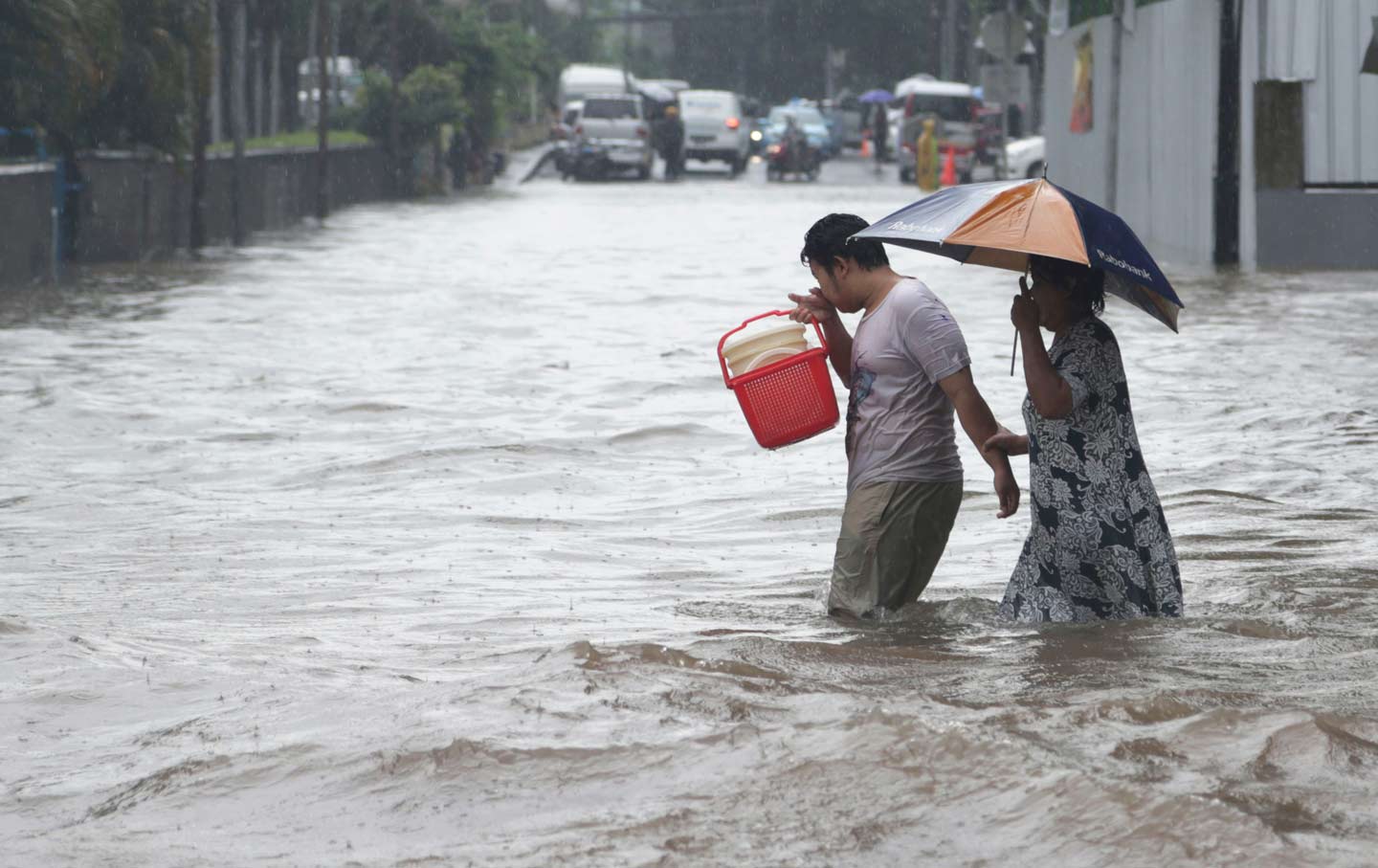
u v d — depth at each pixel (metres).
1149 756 8.96
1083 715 9.78
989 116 143.25
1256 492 21.50
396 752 9.38
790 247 70.94
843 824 8.12
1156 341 38.72
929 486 14.51
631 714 9.92
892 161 174.75
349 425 28.28
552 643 13.41
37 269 57.09
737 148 155.38
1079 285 13.92
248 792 9.09
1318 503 20.64
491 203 111.94
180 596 16.16
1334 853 7.53
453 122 123.06
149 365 35.47
